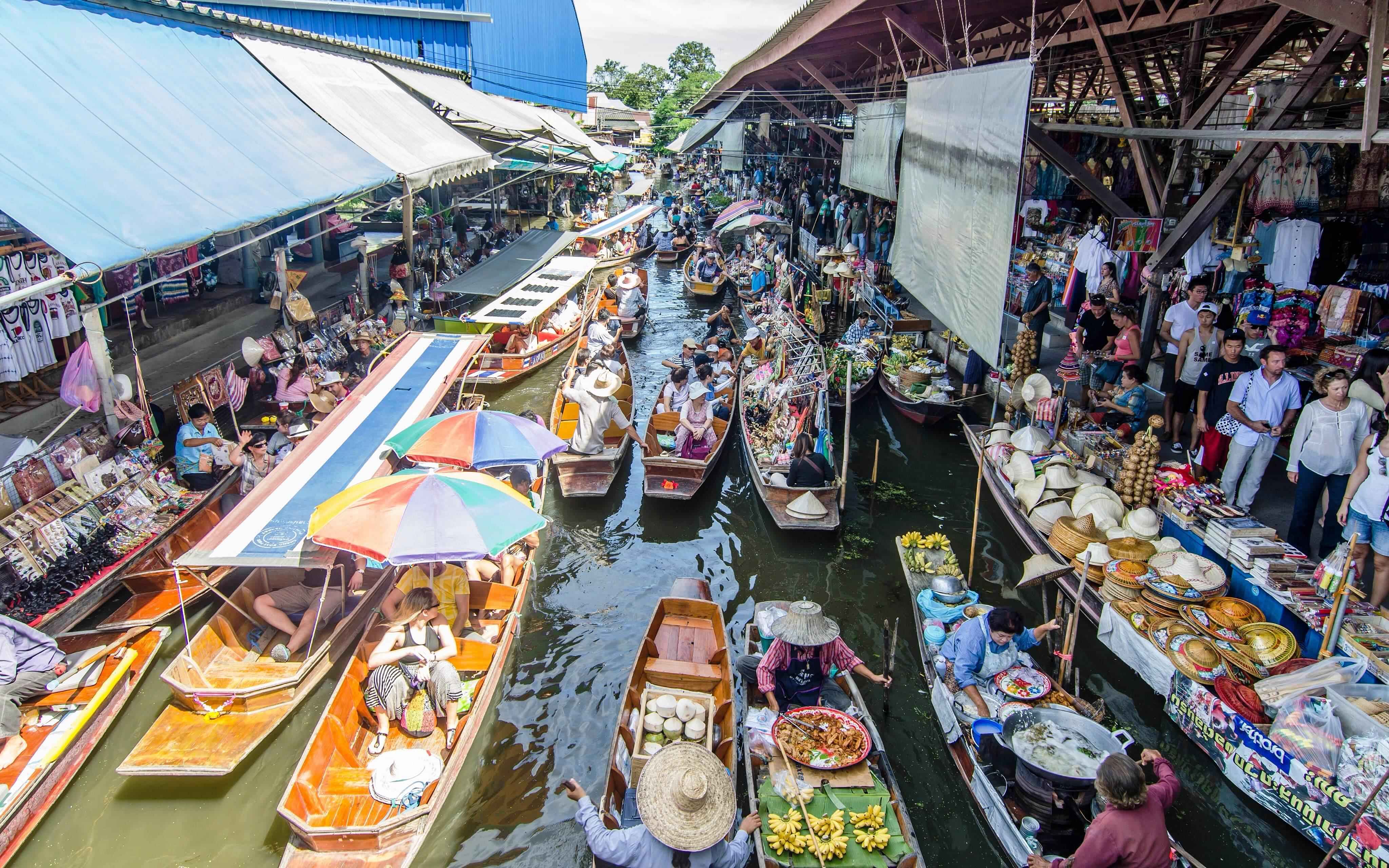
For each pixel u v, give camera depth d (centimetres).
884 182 1911
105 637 801
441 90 2084
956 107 1248
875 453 1327
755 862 593
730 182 5094
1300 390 977
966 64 1410
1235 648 730
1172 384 1249
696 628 868
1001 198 1016
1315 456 796
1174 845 586
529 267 2125
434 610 748
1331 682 659
